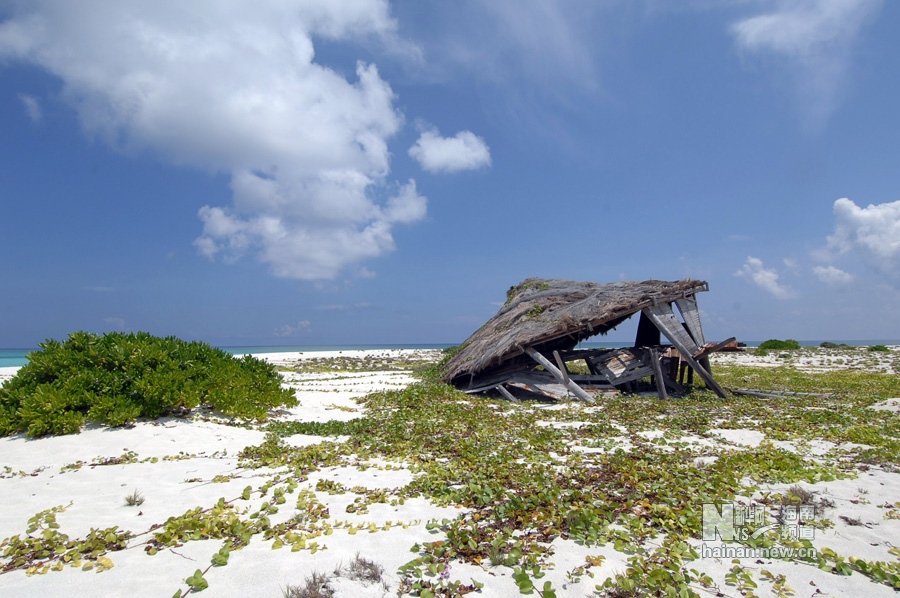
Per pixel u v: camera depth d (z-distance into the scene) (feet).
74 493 19.67
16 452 25.67
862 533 15.48
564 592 11.73
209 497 18.93
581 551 13.97
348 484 20.56
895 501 18.30
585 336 60.80
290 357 139.03
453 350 77.05
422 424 35.37
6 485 20.79
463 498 18.45
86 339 35.32
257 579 12.24
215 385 35.96
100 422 30.25
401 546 14.23
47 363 32.27
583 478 20.77
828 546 14.57
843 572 12.85
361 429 33.78
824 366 96.48
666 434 31.17
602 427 33.09
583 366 85.10
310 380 73.87
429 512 17.19
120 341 34.96
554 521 15.81
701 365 54.19
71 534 15.31
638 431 32.60
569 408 43.80
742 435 31.24
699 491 18.84
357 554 13.46
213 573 12.62
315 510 16.94
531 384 53.52
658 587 11.92
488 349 56.85
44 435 28.30
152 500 18.69
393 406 46.01
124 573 12.67
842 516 16.87
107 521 16.49
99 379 31.81
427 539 14.78
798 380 70.08
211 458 25.43
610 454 25.55
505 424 35.24
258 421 35.60
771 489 19.85
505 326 60.34
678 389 57.26
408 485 20.15
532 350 51.83
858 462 24.14
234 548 14.14
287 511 17.16
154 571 12.78
